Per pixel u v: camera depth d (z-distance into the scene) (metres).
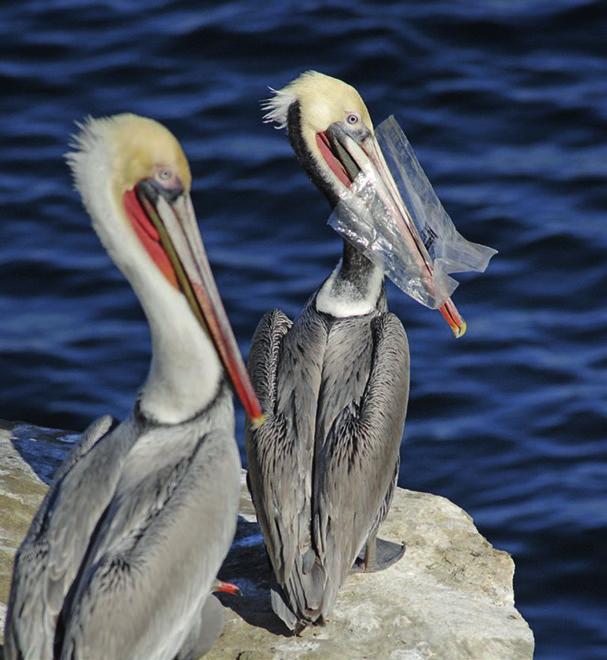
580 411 18.83
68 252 21.56
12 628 7.98
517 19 26.25
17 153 23.38
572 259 21.41
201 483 8.33
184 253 8.54
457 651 9.95
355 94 11.50
